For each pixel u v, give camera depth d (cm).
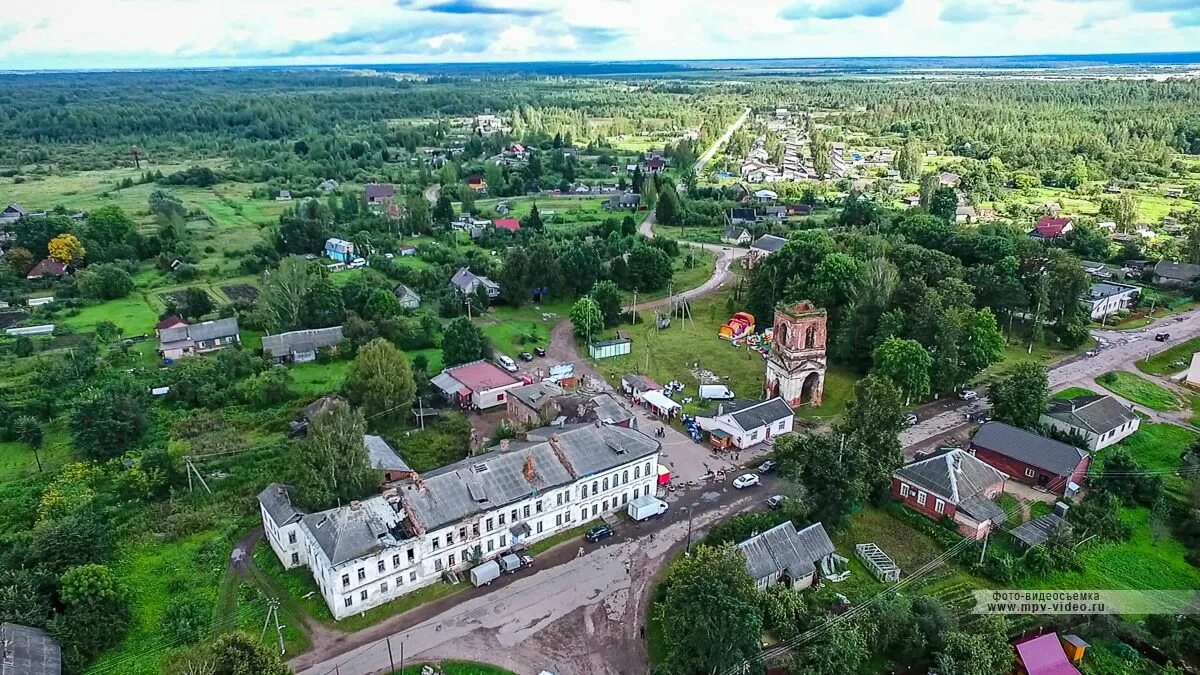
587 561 9412
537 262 19825
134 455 11688
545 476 9738
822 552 9094
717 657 7038
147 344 16512
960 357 13750
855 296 15525
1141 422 12988
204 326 16150
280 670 6825
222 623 8294
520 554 9481
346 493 9569
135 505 10450
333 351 15838
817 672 7175
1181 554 9600
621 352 16312
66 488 10619
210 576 9062
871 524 10219
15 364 15000
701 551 7869
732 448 12238
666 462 11781
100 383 14200
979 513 9800
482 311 19112
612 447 10381
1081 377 14788
